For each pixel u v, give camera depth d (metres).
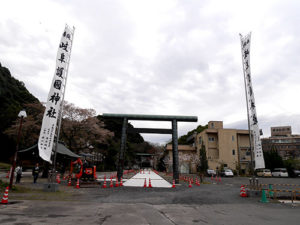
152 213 7.88
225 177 36.91
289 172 41.00
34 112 35.41
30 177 23.42
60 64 13.73
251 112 13.38
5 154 41.88
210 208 9.17
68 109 32.34
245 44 14.29
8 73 51.62
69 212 7.60
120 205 9.32
